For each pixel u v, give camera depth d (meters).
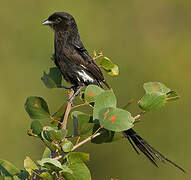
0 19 16.66
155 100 5.09
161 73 17.22
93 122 4.94
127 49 17.59
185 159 14.61
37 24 16.81
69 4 17.28
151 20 18.30
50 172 4.77
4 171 4.96
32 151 14.45
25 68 16.06
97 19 17.58
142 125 14.97
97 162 14.38
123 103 15.83
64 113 5.55
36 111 5.42
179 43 18.06
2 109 15.29
